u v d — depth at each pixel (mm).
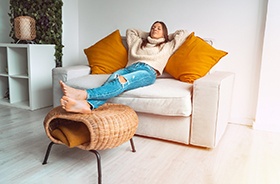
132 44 2570
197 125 1922
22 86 3240
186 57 2295
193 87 1899
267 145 2066
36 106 2965
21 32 2990
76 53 3412
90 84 2221
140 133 2139
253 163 1755
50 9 3027
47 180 1483
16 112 2828
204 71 2221
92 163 1704
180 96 1890
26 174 1541
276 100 2352
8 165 1645
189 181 1509
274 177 1581
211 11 2627
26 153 1822
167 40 2535
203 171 1631
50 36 3088
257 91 2541
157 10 2881
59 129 1599
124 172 1596
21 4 3168
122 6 3055
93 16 3252
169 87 2047
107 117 1519
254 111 2580
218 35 2635
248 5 2465
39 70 2945
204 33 2695
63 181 1479
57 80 2422
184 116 1932
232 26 2561
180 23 2793
